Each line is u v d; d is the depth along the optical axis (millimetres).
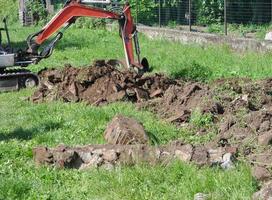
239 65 20438
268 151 10656
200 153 10250
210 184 9234
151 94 16266
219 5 28922
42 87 17172
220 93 14836
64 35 31297
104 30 33594
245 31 26938
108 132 12008
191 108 13969
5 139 12641
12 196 9344
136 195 9250
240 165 9984
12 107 15938
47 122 13703
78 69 17047
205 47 25453
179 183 9570
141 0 32156
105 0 19281
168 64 21219
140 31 30484
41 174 10242
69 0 18797
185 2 30781
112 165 10398
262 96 14570
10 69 19297
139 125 11703
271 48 22750
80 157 10570
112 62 19531
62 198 9336
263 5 27406
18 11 44969
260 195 8617
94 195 9398
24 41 30547
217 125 12742
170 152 10383
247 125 12141
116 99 15828
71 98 16250
